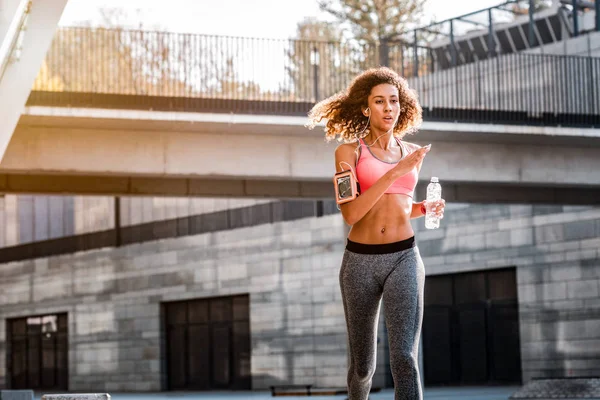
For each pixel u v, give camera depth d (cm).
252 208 4138
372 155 598
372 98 604
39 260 5250
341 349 3744
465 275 3609
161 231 4544
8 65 1602
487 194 2981
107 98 2406
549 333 3306
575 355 3231
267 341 4038
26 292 5341
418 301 584
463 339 3597
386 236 588
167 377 4528
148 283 4594
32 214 5312
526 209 3394
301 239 3922
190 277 4397
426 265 3675
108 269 4816
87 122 2456
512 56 3481
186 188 2755
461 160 2830
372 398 2803
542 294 3331
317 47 2806
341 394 3375
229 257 4222
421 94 2909
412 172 600
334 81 2697
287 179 2702
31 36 1595
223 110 2503
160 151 2589
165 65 2514
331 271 3797
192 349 4441
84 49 2488
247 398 3375
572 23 3453
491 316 3522
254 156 2662
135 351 4634
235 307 4253
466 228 3566
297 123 2552
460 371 3591
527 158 2886
